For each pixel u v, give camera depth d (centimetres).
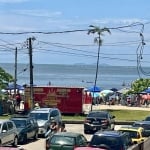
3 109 5456
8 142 3058
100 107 6769
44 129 3750
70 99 5575
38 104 5519
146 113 6000
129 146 2372
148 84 7700
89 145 2223
